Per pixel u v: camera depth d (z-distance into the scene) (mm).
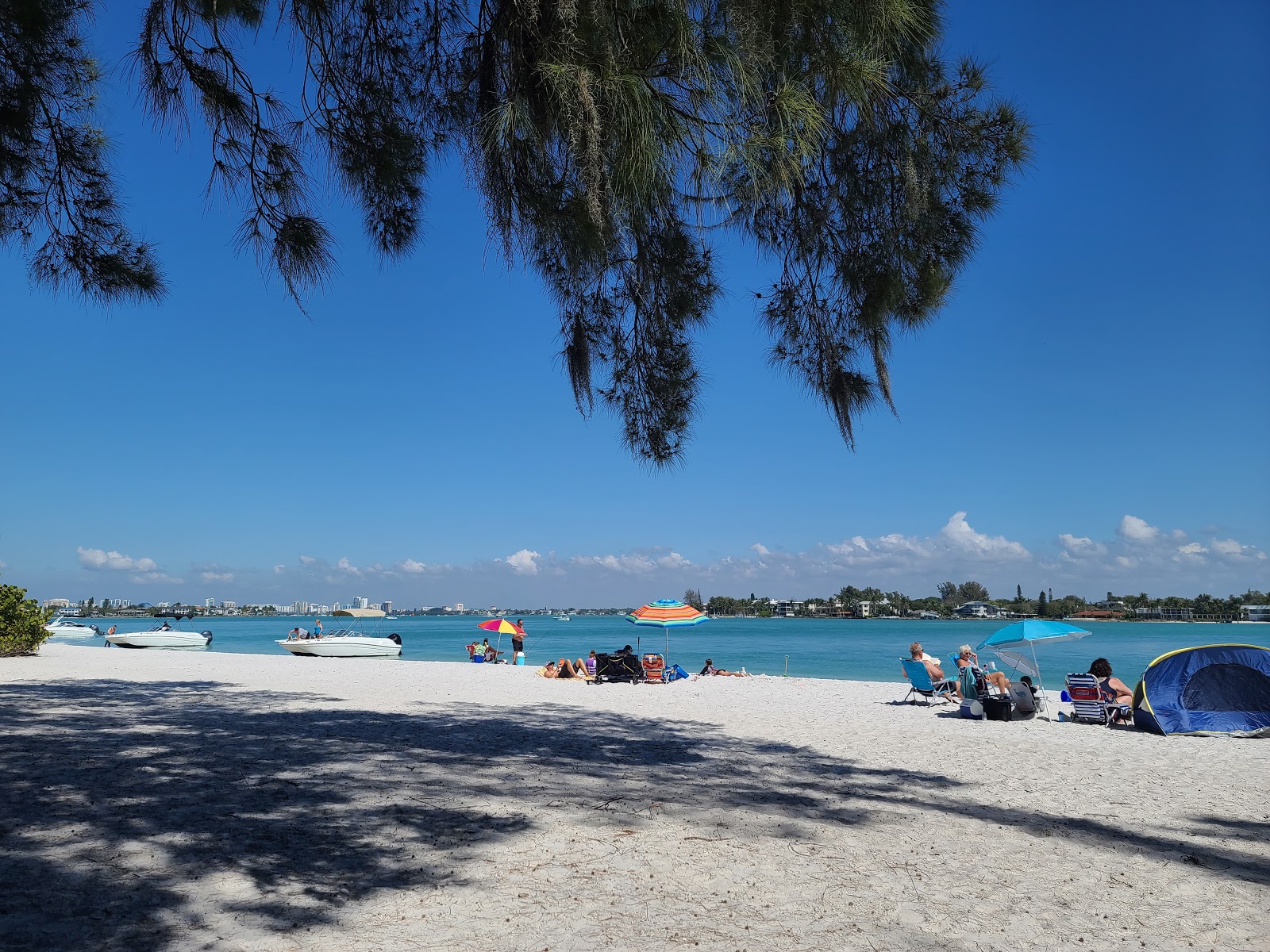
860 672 33844
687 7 4145
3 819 5488
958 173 5480
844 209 5633
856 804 6668
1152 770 8547
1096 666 13031
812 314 6137
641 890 4387
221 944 3516
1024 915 4121
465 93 5516
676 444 6926
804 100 4391
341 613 65125
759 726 11938
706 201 4961
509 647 63844
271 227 5719
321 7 5293
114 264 6312
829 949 3609
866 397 6051
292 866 4660
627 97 3988
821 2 4258
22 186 6137
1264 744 10547
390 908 4023
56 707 12328
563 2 3904
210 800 6219
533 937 3680
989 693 13352
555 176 4613
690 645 66875
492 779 7355
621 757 8812
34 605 28078
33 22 5219
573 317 6371
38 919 3717
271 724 10945
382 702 14453
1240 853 5355
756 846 5305
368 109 5656
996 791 7332
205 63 5520
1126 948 3717
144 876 4395
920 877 4730
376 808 6117
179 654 33469
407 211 5969
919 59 5051
